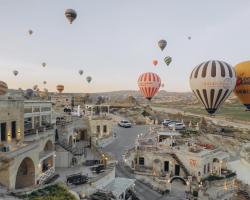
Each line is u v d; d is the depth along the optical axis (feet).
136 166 165.68
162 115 420.36
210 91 116.47
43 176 109.50
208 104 121.39
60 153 135.85
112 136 214.48
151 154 166.40
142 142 188.24
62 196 88.17
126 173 147.64
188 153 160.35
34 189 87.76
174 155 164.45
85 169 131.64
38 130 134.51
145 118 345.51
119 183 118.62
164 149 170.71
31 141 109.29
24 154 93.81
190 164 159.12
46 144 137.39
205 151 165.89
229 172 172.55
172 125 256.32
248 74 115.96
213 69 114.83
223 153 178.81
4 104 108.06
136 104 483.51
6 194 79.61
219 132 331.16
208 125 377.50
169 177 151.33
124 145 197.26
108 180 116.67
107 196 100.42
